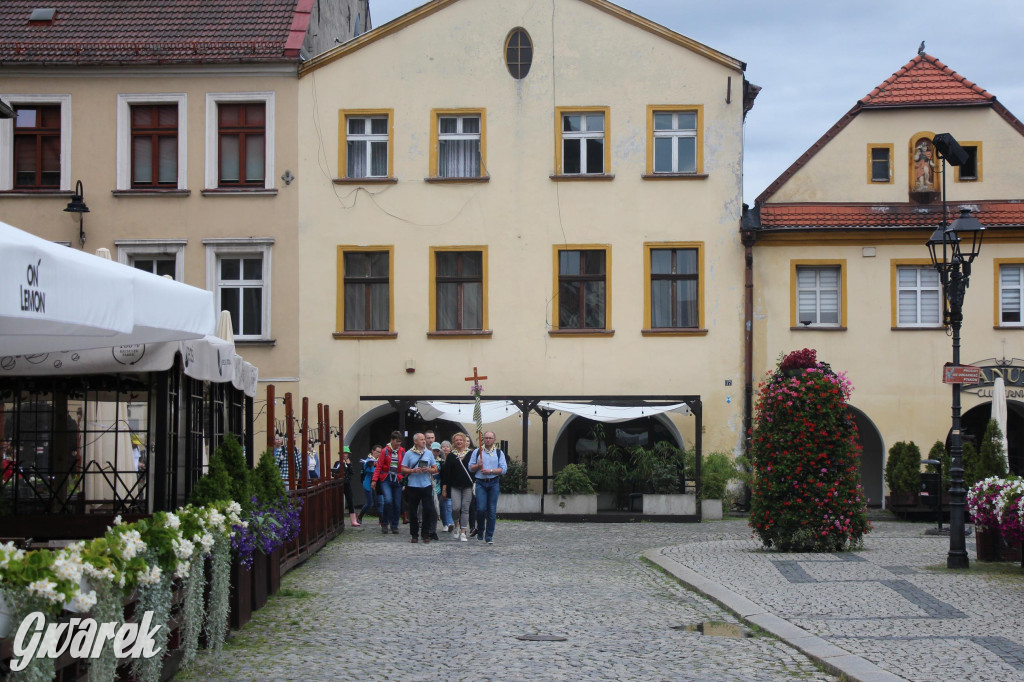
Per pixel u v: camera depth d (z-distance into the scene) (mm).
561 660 10156
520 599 14125
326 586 15242
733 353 31438
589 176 31812
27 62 31891
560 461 32625
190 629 9312
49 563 6086
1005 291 31688
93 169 32094
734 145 31797
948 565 16531
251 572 12602
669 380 31453
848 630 11359
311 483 19938
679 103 31906
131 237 32031
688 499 27844
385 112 32188
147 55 32000
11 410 15062
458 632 11703
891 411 31453
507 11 32156
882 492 31531
